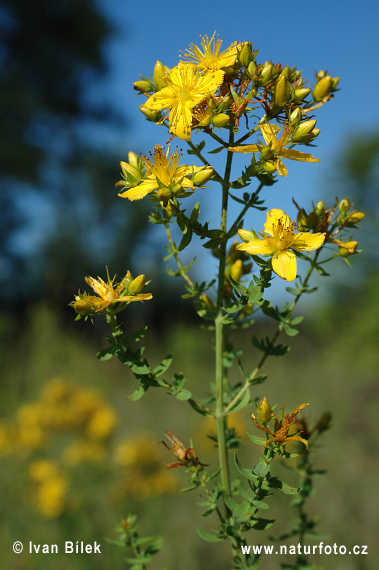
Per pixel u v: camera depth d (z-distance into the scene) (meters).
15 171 17.80
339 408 6.06
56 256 19.06
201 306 1.47
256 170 1.31
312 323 17.03
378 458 4.48
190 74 1.31
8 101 17.75
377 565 2.96
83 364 7.97
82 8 19.05
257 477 1.17
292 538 3.21
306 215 1.50
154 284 15.34
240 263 1.61
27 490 3.39
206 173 1.27
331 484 3.95
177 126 1.29
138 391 1.34
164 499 3.56
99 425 3.79
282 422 1.14
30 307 14.77
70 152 20.36
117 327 1.33
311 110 1.44
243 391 1.45
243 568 1.33
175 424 5.45
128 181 1.39
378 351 11.53
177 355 9.26
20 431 4.04
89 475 3.65
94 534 3.15
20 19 18.66
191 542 3.21
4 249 18.30
